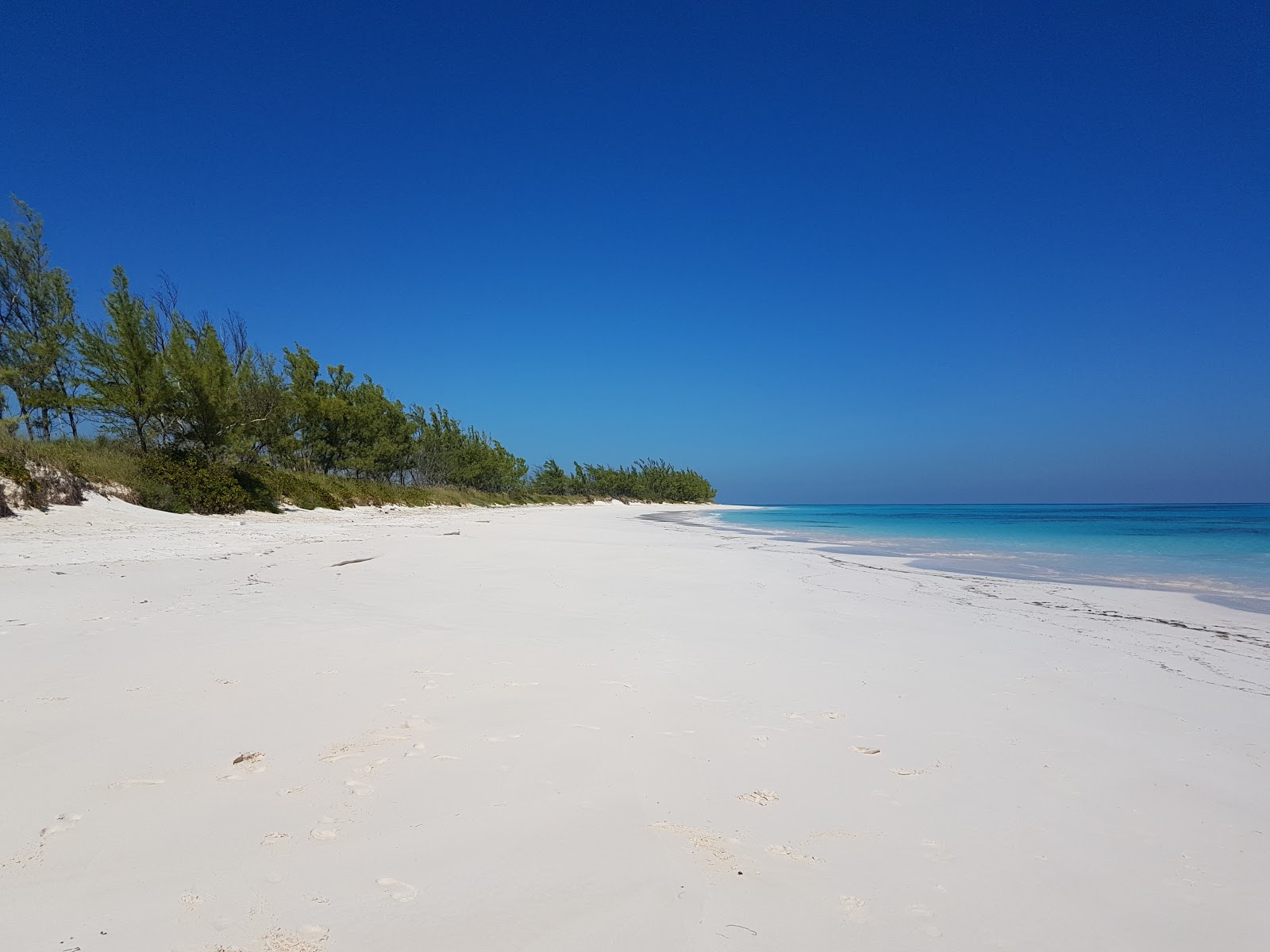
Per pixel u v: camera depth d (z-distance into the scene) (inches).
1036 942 81.2
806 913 84.7
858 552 686.5
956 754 139.9
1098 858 100.7
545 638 231.6
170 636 213.2
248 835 96.6
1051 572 514.3
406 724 143.3
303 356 1378.0
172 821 100.0
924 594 380.2
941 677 199.9
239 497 836.0
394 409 1608.0
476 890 86.1
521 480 2819.9
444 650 208.1
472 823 102.7
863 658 220.8
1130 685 196.9
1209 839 107.7
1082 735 153.3
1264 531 1134.4
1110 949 80.4
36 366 786.2
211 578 338.0
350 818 102.8
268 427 1119.6
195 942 74.4
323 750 128.4
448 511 1569.9
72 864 88.1
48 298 832.9
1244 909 88.9
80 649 195.0
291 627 232.1
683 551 617.3
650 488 4281.5
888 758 136.2
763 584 399.9
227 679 170.4
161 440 853.8
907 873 95.0
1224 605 361.7
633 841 99.9
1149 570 528.7
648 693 172.2
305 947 74.2
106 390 789.2
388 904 82.4
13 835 94.9
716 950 76.5
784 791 119.6
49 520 559.5
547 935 78.0
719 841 101.3
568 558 518.6
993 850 101.9
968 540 890.1
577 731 143.5
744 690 179.6
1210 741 152.3
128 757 122.6
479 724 145.6
